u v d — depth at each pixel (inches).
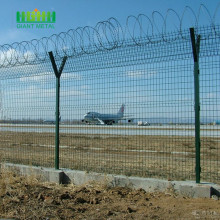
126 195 257.0
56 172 308.8
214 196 240.5
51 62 326.6
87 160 425.7
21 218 201.9
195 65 254.1
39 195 243.9
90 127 332.5
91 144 706.2
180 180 272.5
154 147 644.1
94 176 293.7
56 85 328.8
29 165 349.1
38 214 207.9
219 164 421.7
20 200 234.4
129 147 652.1
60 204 231.9
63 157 485.1
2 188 251.4
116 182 282.5
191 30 250.1
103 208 224.7
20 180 300.4
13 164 355.9
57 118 326.6
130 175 311.7
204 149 626.5
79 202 239.6
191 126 304.2
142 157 478.3
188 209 216.2
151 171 349.7
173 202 233.1
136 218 203.2
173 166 399.5
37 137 689.0
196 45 253.3
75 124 340.5
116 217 205.9
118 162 432.8
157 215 207.0
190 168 383.6
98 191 267.6
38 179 315.6
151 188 265.7
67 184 303.1
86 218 205.0
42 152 538.3
